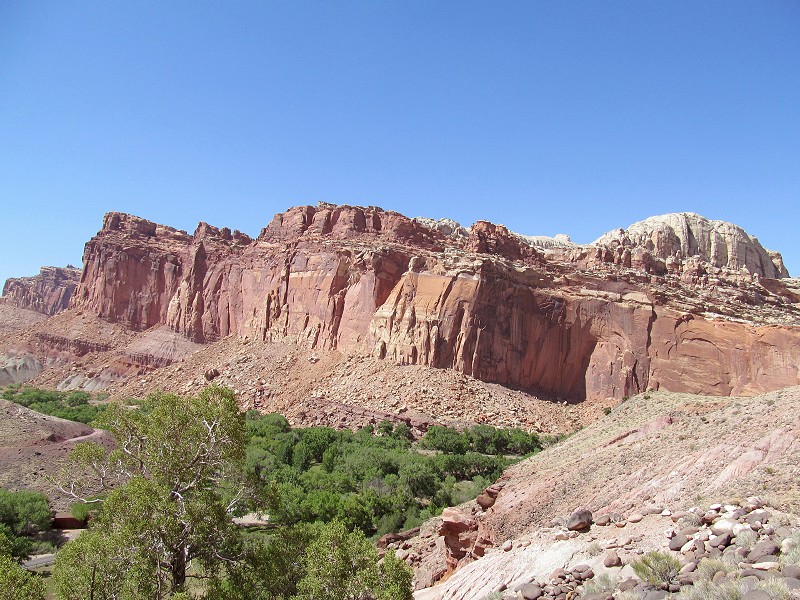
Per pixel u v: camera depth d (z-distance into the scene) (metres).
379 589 22.12
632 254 139.00
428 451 75.00
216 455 27.92
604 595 15.40
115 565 23.25
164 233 172.00
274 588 25.53
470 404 90.50
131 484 25.20
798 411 26.72
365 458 67.50
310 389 100.69
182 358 136.88
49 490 54.81
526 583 18.45
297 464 70.31
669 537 18.12
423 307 103.69
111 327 154.25
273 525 49.38
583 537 21.19
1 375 138.50
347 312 109.81
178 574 25.05
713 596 13.31
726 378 104.56
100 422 29.86
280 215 143.50
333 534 23.81
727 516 17.80
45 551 44.97
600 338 111.25
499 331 104.06
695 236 179.00
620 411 47.81
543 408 97.19
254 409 98.38
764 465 23.45
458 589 23.42
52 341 150.88
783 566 13.80
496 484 37.84
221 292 146.50
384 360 100.81
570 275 117.69
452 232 166.00
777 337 103.38
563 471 34.69
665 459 29.45
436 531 39.78
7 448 60.97
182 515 24.72
